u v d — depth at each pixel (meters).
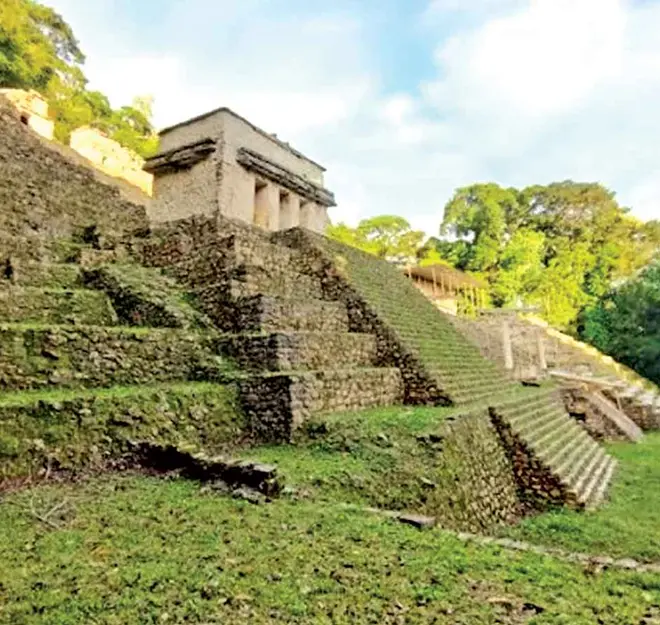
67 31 34.91
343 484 6.09
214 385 8.62
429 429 7.54
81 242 13.32
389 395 10.77
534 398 13.08
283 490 5.61
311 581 3.43
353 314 12.48
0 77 27.38
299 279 12.55
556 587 3.45
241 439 8.20
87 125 29.02
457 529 6.43
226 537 4.25
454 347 14.45
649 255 37.25
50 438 6.08
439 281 27.75
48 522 4.54
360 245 38.72
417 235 40.47
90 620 2.88
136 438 6.83
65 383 7.59
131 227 15.18
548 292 34.94
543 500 8.66
